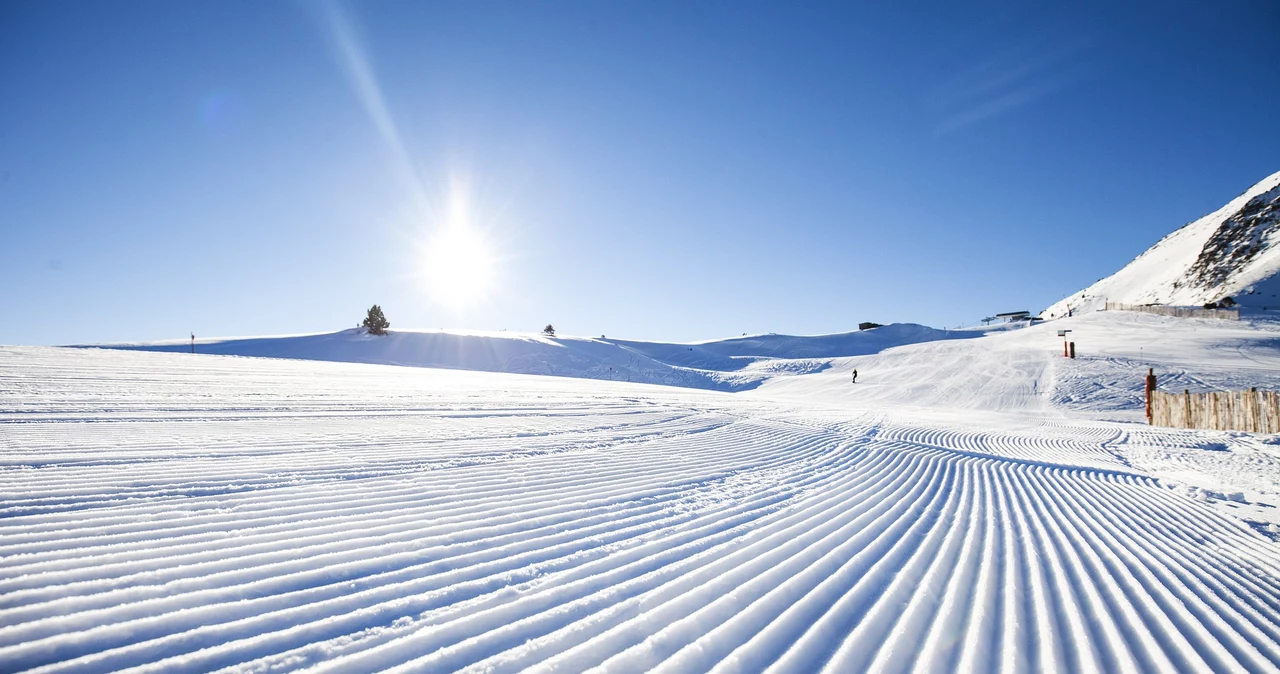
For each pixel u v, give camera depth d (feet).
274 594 8.23
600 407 43.78
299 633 7.27
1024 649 8.52
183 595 7.88
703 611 8.94
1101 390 94.94
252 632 7.17
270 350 189.78
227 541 10.00
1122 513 19.38
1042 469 29.17
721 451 26.45
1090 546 14.65
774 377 166.50
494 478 17.11
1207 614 10.44
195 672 6.25
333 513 12.22
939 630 8.96
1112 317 191.93
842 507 16.90
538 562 10.50
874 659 7.88
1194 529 17.69
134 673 6.10
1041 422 65.36
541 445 24.34
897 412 68.08
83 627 6.81
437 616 8.07
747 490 18.34
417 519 12.36
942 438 41.52
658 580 10.09
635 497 16.19
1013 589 11.06
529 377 99.40
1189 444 46.44
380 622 7.76
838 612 9.33
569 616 8.41
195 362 61.52
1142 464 35.55
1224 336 142.31
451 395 45.75
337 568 9.32
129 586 7.93
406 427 26.53
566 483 17.22
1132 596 11.10
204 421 23.36
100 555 8.81
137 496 12.05
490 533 11.90
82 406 24.14
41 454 14.96
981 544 14.10
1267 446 44.27
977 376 116.88
